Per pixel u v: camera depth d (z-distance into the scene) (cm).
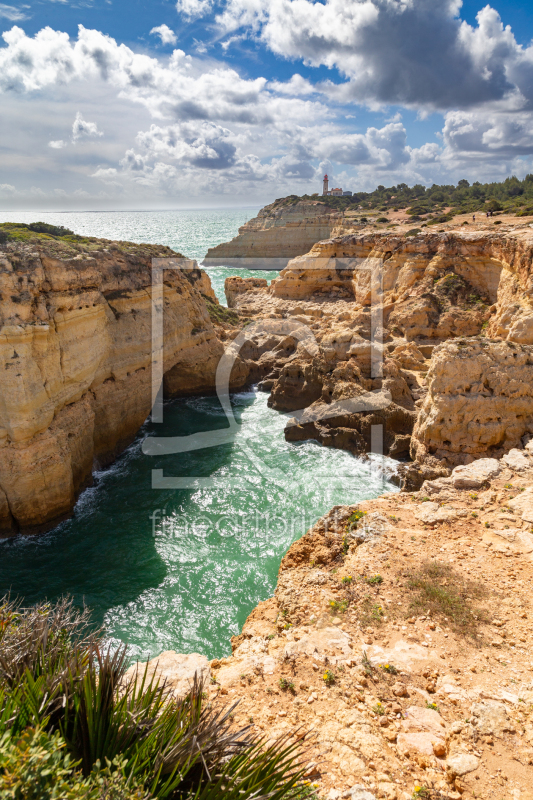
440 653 774
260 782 370
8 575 1540
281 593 1027
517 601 873
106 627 1295
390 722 652
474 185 14112
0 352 1600
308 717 668
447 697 685
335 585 980
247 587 1402
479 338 1858
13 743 303
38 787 271
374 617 869
